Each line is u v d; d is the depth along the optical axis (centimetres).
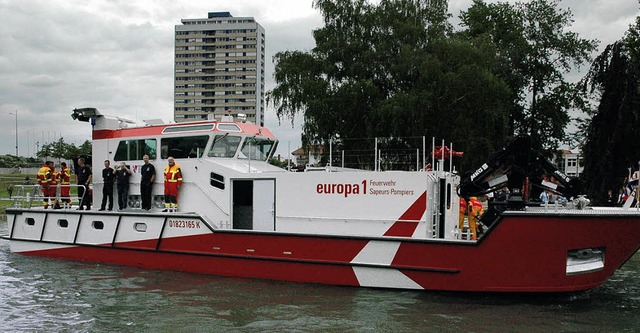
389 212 1045
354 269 1052
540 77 4406
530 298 961
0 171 6800
